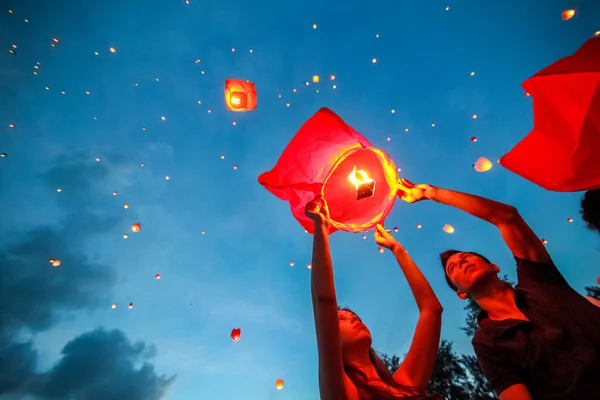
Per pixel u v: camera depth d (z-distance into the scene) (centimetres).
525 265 187
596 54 147
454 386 600
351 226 200
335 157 194
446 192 199
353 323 177
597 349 154
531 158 174
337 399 129
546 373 161
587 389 149
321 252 162
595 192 211
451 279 218
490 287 196
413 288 196
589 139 157
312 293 153
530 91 163
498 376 174
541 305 174
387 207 204
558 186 170
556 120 162
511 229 185
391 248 210
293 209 205
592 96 149
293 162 190
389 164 199
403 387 160
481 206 188
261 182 183
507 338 177
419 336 180
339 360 136
